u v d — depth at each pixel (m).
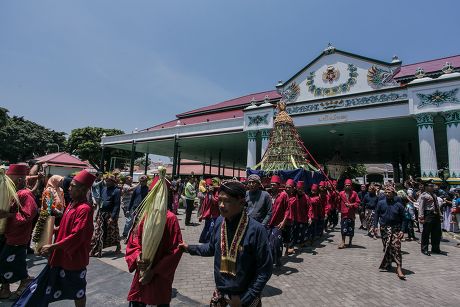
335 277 5.87
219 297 2.81
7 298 4.30
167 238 2.99
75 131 40.31
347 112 15.62
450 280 5.82
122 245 8.14
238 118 19.81
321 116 16.44
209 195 8.95
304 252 8.13
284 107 11.37
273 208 6.45
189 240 9.46
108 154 40.06
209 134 21.33
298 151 10.67
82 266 3.42
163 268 2.85
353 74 15.82
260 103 20.20
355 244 9.32
